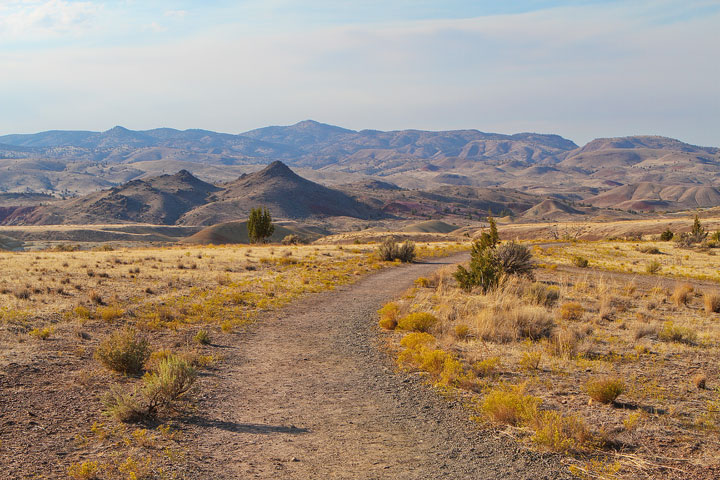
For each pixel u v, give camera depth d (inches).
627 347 485.1
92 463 219.9
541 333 534.9
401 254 1478.8
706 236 2048.5
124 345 382.0
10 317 523.5
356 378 390.0
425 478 221.5
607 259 1577.3
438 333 538.3
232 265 1171.9
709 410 304.8
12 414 284.2
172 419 291.0
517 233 4131.4
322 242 3855.8
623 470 227.0
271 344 505.4
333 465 235.1
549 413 284.4
